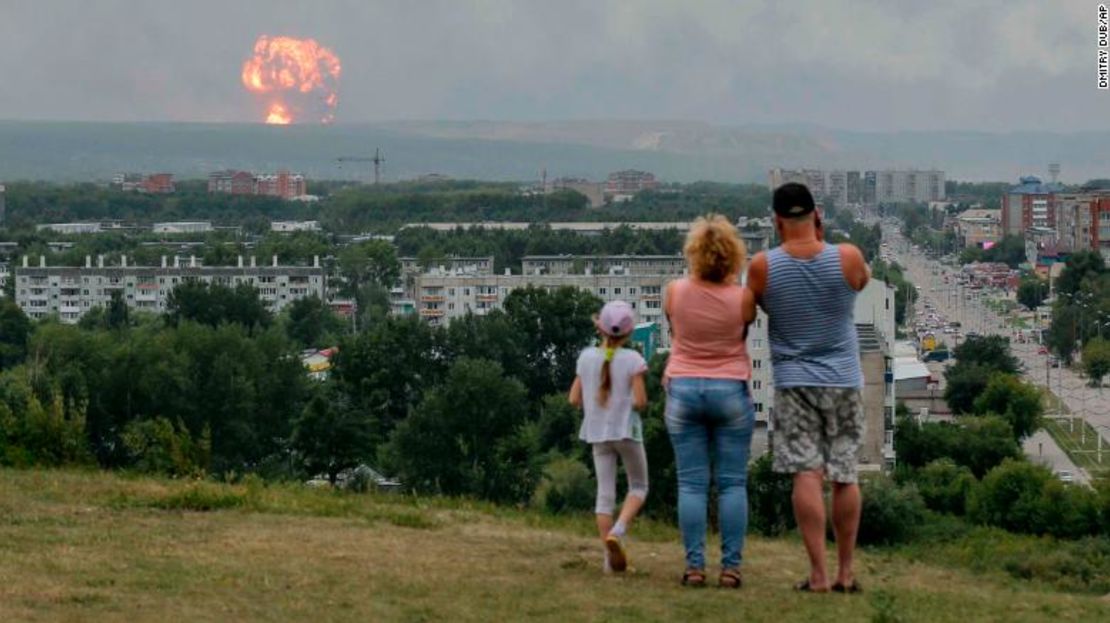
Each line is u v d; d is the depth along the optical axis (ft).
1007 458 560.20
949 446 651.66
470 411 474.90
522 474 465.88
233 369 613.11
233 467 572.10
